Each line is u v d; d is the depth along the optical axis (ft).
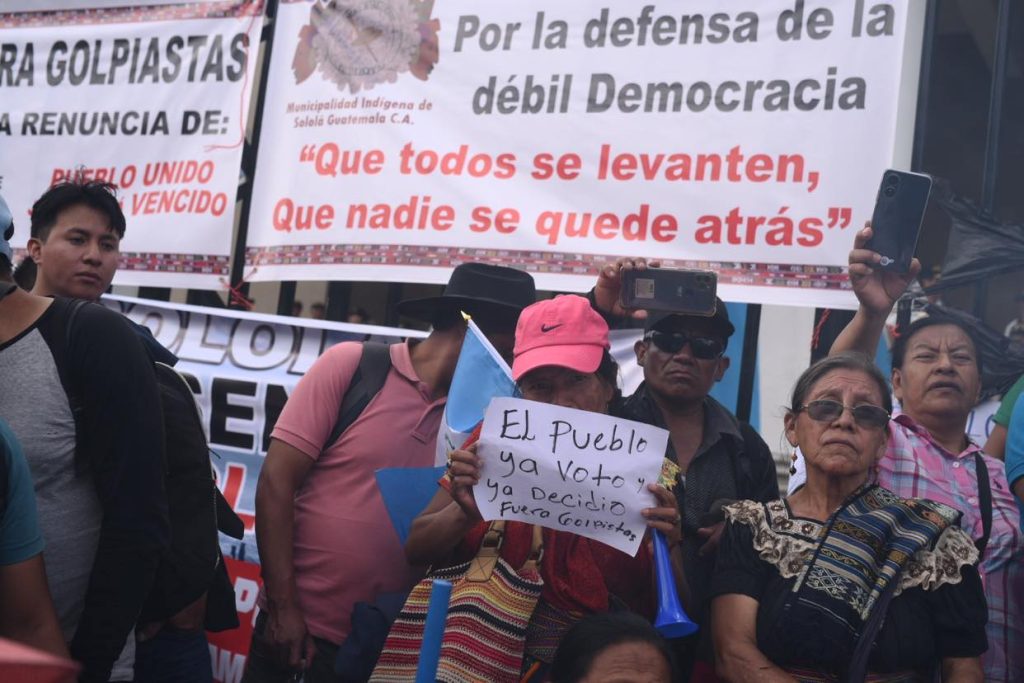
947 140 24.20
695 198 14.23
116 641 9.26
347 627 11.87
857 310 13.28
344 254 15.61
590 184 14.66
